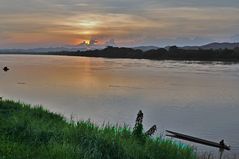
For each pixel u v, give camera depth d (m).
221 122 29.95
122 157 8.81
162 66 152.75
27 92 50.59
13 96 45.41
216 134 25.03
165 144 10.68
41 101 40.78
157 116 32.78
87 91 53.22
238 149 20.08
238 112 36.09
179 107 39.34
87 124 11.52
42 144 9.16
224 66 157.75
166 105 40.62
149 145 10.23
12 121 11.54
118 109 35.44
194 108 38.84
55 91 52.62
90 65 159.50
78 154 8.28
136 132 12.02
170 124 28.75
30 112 17.03
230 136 24.33
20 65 152.12
